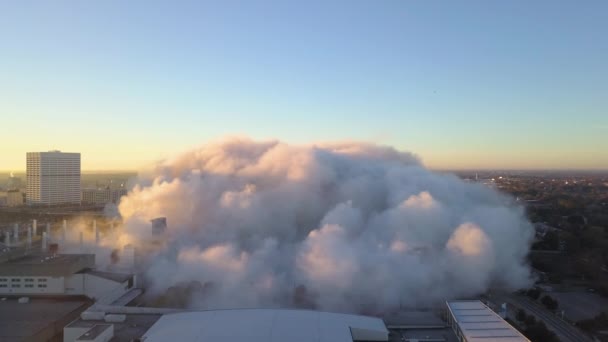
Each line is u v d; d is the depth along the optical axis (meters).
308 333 77.12
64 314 99.06
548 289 142.25
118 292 116.69
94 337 78.00
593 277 151.38
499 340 77.94
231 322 81.69
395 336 88.31
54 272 115.75
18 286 115.62
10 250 130.12
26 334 86.38
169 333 77.31
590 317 117.50
